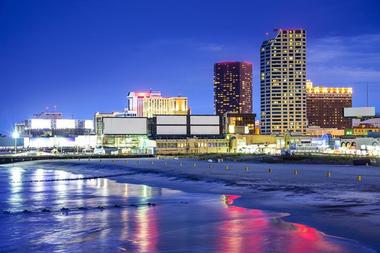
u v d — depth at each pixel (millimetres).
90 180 99875
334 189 64375
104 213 49375
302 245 32688
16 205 57438
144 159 195250
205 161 170500
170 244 34094
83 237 37000
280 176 89938
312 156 157875
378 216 42656
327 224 39531
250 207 51531
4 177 112000
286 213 46188
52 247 33812
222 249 32281
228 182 81188
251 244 33469
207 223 42250
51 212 50562
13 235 38094
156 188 78062
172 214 47969
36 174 124312
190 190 72688
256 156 177625
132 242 34906
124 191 73875
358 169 109438
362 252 30469
